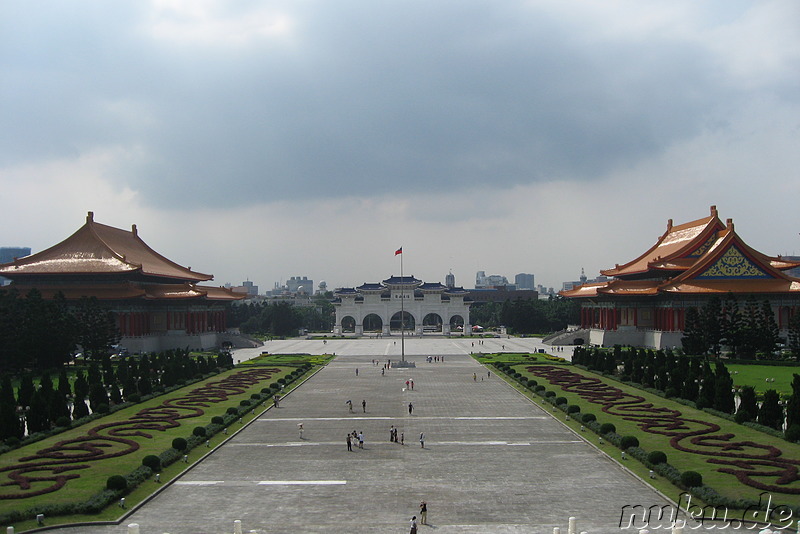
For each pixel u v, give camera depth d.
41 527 44.22
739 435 67.69
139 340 165.25
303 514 47.16
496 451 65.00
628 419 77.31
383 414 84.75
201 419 79.56
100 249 179.50
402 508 48.41
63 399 76.19
